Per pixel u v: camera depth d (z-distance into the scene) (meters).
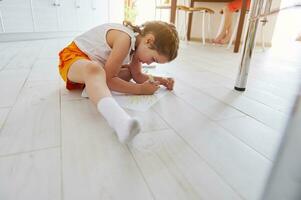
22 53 1.73
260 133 0.62
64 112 0.69
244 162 0.49
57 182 0.41
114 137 0.56
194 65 1.55
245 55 0.93
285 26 3.47
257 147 0.55
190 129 0.62
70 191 0.39
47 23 2.77
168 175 0.44
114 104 0.56
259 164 0.48
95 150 0.50
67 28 3.01
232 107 0.80
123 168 0.45
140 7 4.36
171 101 0.82
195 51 2.35
